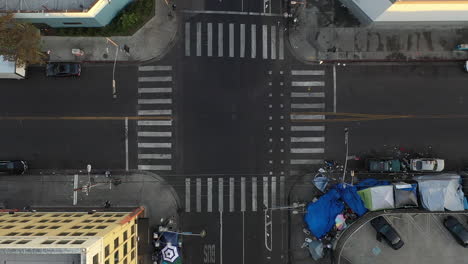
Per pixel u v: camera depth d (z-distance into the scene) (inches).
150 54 1462.8
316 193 1459.2
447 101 1465.3
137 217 1353.3
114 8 1353.3
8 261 952.9
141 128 1461.6
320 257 1407.5
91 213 1337.4
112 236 1085.1
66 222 1213.1
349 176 1459.2
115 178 1455.5
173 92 1465.3
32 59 1290.6
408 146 1462.8
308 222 1421.0
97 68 1462.8
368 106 1465.3
